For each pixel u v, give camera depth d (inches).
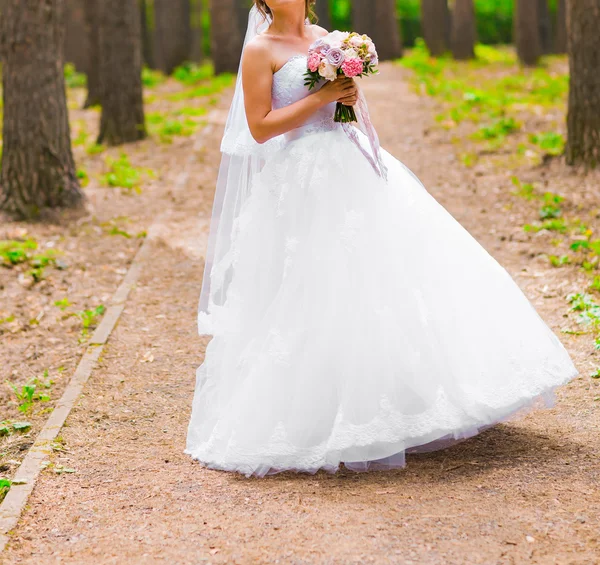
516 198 326.3
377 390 138.8
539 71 800.9
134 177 396.8
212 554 118.8
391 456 140.7
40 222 321.7
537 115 500.1
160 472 146.9
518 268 254.5
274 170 149.4
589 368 180.4
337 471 143.4
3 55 322.0
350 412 138.5
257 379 143.3
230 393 150.5
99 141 503.5
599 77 332.8
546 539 118.2
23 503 136.4
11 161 325.1
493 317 146.8
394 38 1037.2
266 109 145.5
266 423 142.1
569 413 161.2
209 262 161.8
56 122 328.8
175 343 212.8
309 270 143.6
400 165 158.7
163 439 161.5
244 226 150.3
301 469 140.9
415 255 146.6
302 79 144.6
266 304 148.3
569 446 147.3
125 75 491.8
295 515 128.3
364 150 150.0
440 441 148.0
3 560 120.4
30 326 231.8
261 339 145.9
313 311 142.6
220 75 888.3
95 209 343.9
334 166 146.8
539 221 295.6
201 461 149.3
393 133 483.8
